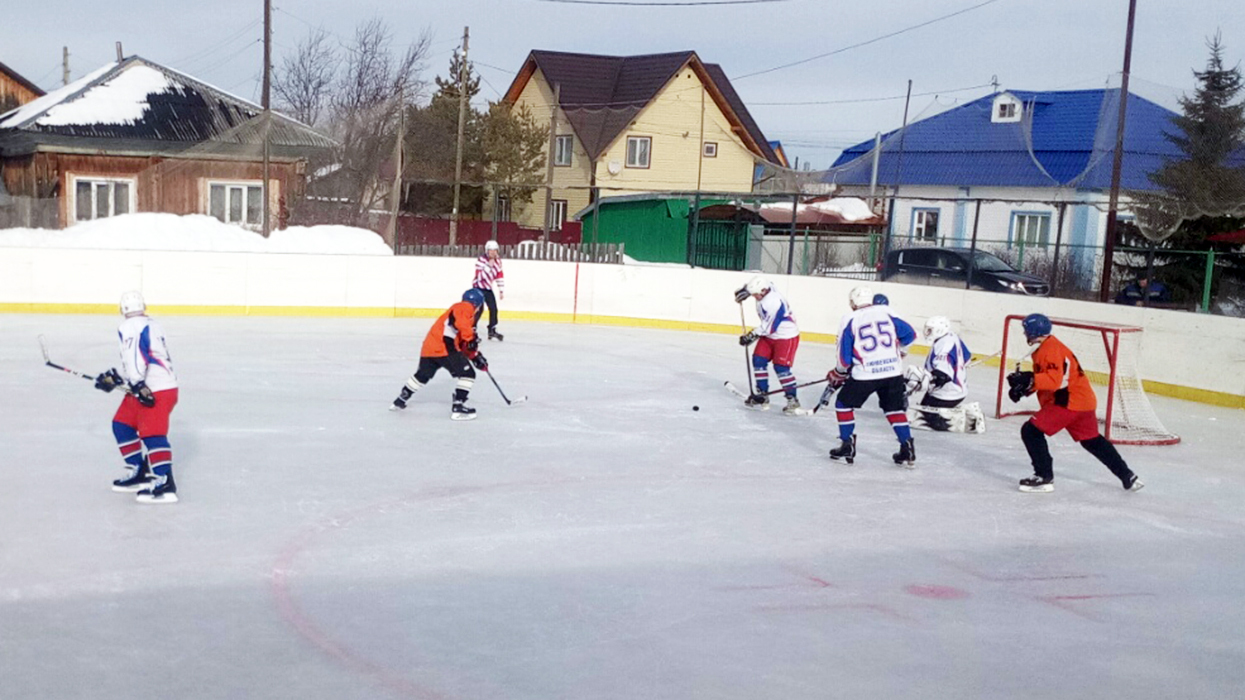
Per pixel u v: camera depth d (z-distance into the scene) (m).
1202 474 8.70
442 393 10.81
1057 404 7.71
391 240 19.41
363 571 5.51
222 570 5.43
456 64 33.59
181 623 4.73
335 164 21.62
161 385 6.45
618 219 27.11
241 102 25.59
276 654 4.44
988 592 5.64
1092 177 17.23
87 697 3.98
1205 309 15.74
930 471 8.38
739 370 13.49
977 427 10.10
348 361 12.46
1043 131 29.42
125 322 6.33
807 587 5.57
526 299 18.08
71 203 23.11
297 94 40.94
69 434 8.27
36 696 3.98
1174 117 15.63
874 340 8.29
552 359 13.68
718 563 5.90
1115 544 6.62
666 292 17.84
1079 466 8.84
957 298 15.64
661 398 11.17
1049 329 7.68
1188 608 5.53
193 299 16.27
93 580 5.20
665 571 5.73
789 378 10.57
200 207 21.19
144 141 23.50
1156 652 4.91
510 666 4.42
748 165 35.69
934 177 27.14
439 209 30.52
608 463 8.17
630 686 4.27
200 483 7.03
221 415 9.21
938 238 18.61
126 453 6.61
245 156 21.33
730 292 17.48
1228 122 15.23
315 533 6.10
